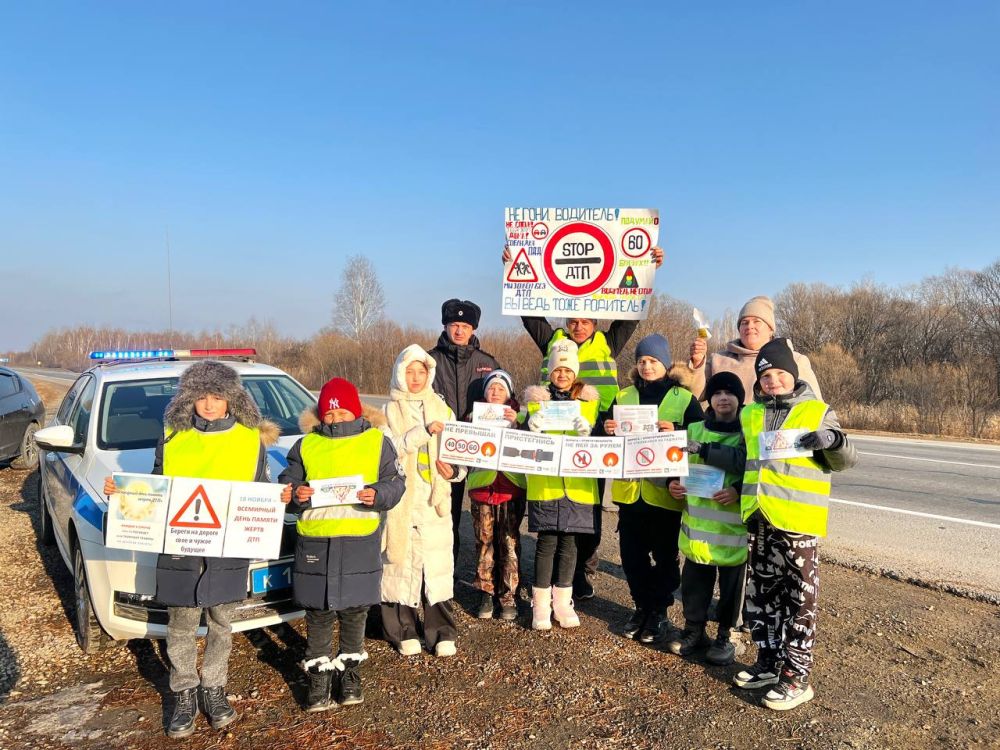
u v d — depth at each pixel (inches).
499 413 176.9
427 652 167.6
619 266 200.5
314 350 1632.6
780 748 127.1
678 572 175.9
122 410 209.3
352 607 139.3
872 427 764.6
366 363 1476.4
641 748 127.1
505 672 156.8
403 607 167.6
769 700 140.4
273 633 178.7
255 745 129.2
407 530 162.9
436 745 128.3
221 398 135.3
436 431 167.8
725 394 162.4
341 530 137.7
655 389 183.8
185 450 133.1
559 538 180.1
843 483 390.6
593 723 135.7
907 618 187.3
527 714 138.9
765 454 141.7
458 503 221.6
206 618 153.2
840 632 178.4
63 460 213.6
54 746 128.9
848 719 137.1
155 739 131.4
